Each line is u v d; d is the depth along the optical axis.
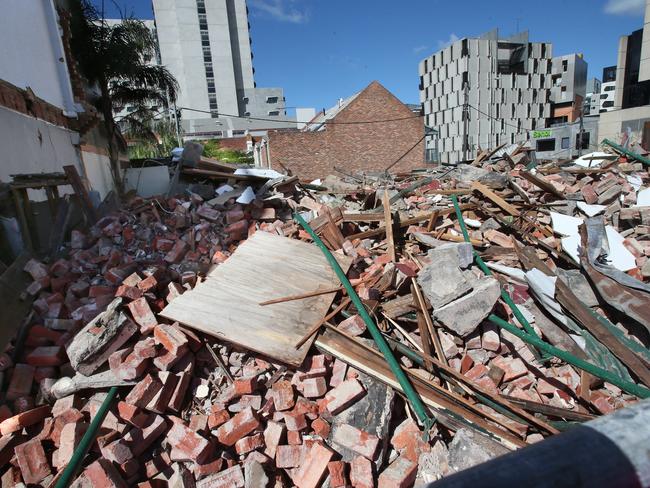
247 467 3.45
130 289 4.55
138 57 13.88
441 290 4.78
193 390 3.98
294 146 32.12
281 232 6.34
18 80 6.59
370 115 33.50
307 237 6.27
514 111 66.12
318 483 3.31
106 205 7.82
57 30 8.48
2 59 6.09
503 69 66.25
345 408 3.75
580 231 6.41
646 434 0.78
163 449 3.59
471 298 4.44
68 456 3.34
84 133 9.69
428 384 3.97
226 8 75.12
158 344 4.04
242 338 4.11
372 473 3.35
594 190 8.48
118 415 3.63
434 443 3.62
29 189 5.78
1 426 3.52
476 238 7.01
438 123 72.56
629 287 5.00
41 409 3.71
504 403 3.92
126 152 16.80
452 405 3.87
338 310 4.55
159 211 7.02
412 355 4.22
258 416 3.74
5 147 5.59
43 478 3.34
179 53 74.38
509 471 0.71
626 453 0.74
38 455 3.39
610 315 5.14
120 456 3.33
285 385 3.89
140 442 3.51
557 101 67.50
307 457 3.43
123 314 4.12
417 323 4.76
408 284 5.16
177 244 5.84
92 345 3.81
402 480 3.27
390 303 4.88
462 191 8.54
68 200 6.80
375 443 3.43
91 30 12.57
